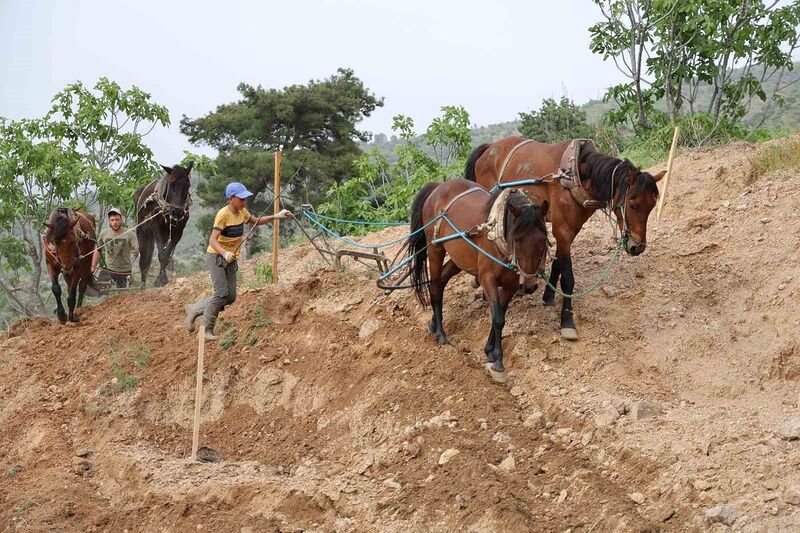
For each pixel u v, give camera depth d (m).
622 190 9.34
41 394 12.44
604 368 9.45
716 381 9.09
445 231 10.06
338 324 11.56
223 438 10.80
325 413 10.36
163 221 15.10
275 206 13.41
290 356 11.46
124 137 19.73
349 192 18.89
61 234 13.40
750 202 11.40
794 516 6.55
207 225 33.00
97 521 9.30
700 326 9.78
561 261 9.95
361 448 9.45
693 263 10.75
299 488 8.80
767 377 9.04
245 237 11.24
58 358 13.20
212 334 11.29
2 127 17.98
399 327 11.03
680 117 15.20
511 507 7.55
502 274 9.30
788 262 10.10
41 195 18.47
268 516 8.60
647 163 14.42
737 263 10.45
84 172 17.95
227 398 11.34
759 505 6.80
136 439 11.00
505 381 9.57
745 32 15.34
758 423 7.97
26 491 10.13
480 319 10.76
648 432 8.18
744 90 15.80
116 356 12.41
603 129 16.22
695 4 14.88
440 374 9.83
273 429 10.63
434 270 10.43
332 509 8.49
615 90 16.47
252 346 11.83
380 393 9.97
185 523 8.78
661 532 6.95
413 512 8.09
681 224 11.55
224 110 35.16
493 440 8.70
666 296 10.30
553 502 7.70
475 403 9.21
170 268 17.12
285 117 34.28
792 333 9.25
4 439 11.77
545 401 9.14
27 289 19.97
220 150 35.09
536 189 10.26
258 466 9.80
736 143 13.55
